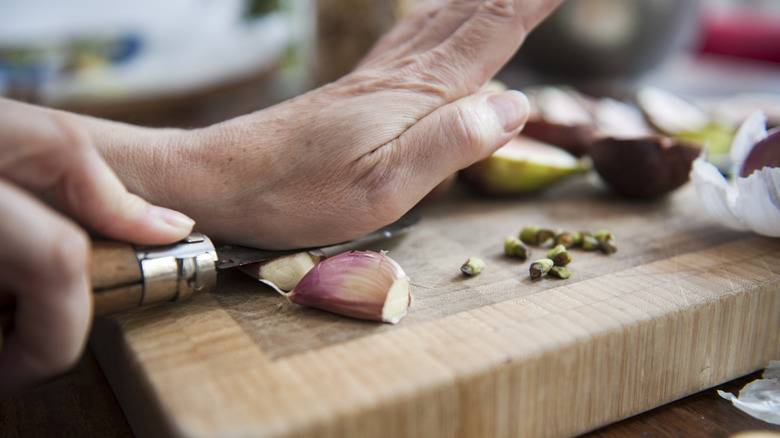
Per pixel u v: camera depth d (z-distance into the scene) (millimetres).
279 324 275
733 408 285
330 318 279
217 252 303
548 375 263
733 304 288
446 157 298
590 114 456
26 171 244
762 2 934
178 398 243
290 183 298
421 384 247
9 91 590
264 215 298
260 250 306
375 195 297
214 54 677
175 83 630
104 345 287
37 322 240
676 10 536
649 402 281
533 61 570
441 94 312
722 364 292
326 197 298
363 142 297
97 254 258
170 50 696
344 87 315
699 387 289
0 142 238
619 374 274
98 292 258
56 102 583
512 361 257
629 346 273
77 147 246
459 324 274
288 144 300
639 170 373
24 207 231
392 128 302
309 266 300
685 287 293
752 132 344
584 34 534
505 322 274
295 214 298
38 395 290
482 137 298
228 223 301
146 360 257
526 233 337
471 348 261
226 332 271
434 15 348
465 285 300
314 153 298
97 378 298
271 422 236
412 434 248
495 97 307
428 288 298
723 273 302
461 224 362
